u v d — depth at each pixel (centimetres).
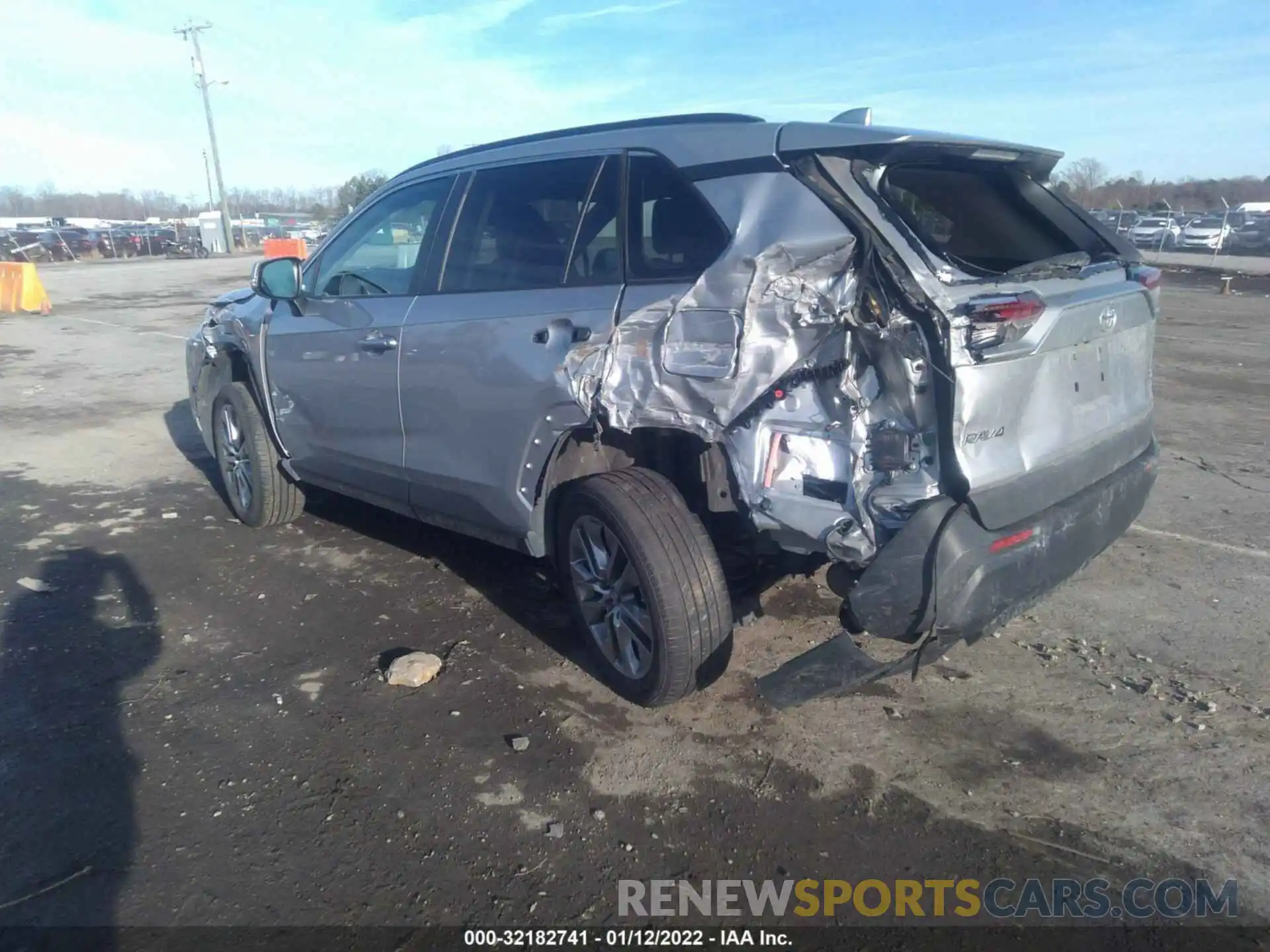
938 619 281
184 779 315
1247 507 568
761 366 295
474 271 390
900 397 278
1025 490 296
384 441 434
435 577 480
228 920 254
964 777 312
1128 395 360
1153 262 2984
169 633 421
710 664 333
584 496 341
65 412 905
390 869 274
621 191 344
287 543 534
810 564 376
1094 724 340
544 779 313
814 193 293
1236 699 355
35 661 396
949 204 348
